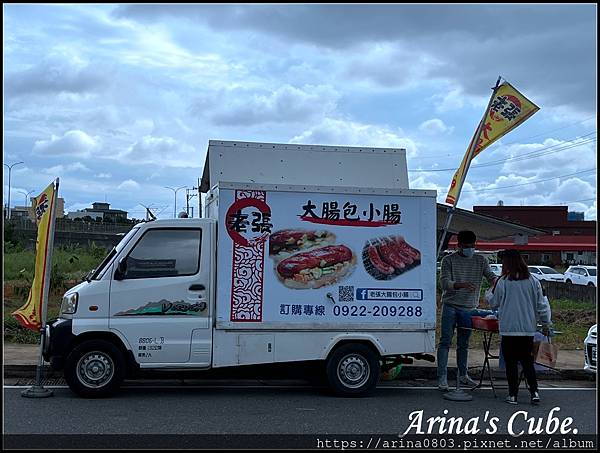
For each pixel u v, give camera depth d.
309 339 8.89
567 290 26.70
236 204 8.80
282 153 9.85
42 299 8.84
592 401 9.10
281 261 8.86
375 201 9.13
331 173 9.90
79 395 8.57
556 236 59.84
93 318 8.48
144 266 8.70
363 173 9.98
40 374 8.70
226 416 7.74
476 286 9.77
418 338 9.13
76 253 25.88
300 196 8.95
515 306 8.70
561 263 60.03
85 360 8.45
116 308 8.54
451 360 11.68
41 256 8.98
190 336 8.64
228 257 8.75
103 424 7.21
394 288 9.10
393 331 9.07
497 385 9.93
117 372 8.49
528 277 8.79
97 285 8.55
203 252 8.80
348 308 8.98
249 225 8.82
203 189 11.01
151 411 7.89
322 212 9.00
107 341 8.49
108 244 40.69
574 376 11.07
